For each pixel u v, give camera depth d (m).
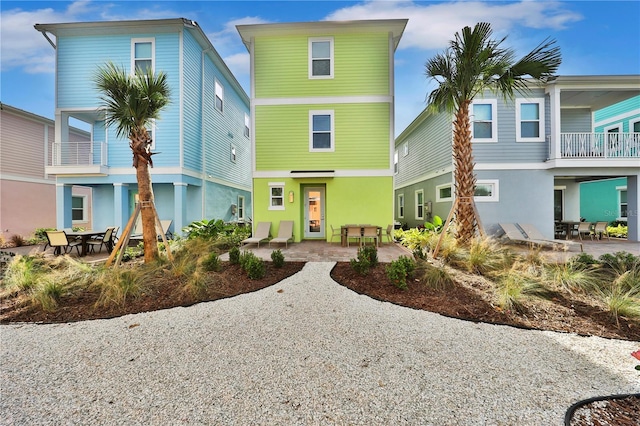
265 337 3.16
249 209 18.84
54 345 2.99
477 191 10.41
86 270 5.14
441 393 2.21
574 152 10.39
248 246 9.60
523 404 2.09
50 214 14.31
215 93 13.59
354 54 10.38
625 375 2.45
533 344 3.00
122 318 3.70
